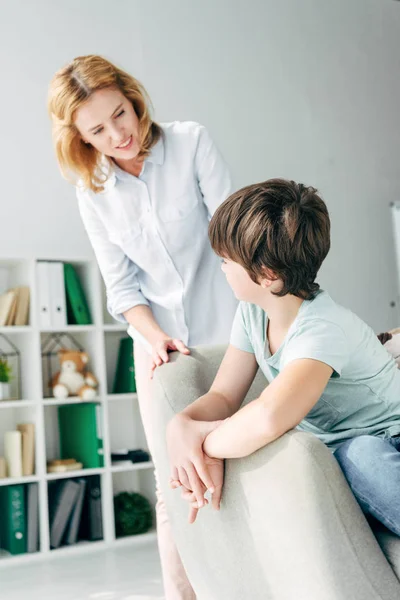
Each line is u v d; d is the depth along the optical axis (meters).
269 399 1.18
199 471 1.28
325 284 4.80
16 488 3.57
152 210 1.96
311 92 4.93
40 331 3.71
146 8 4.50
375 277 4.96
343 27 5.12
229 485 1.28
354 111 5.07
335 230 4.89
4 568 3.35
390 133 5.19
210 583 1.39
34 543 3.54
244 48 4.75
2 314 3.72
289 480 1.13
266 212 1.27
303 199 1.30
